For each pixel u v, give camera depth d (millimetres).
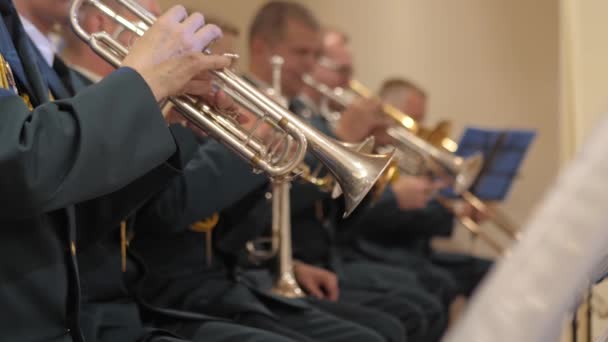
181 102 1758
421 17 6039
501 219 4059
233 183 2213
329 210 3160
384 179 2953
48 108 1470
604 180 826
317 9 5730
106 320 1843
